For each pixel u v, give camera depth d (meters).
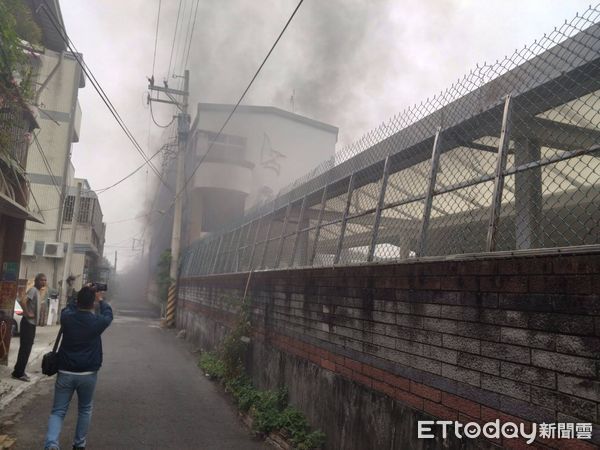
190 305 16.50
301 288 6.11
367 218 5.34
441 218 4.25
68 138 22.41
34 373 8.47
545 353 2.46
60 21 10.02
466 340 3.05
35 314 7.81
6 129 6.68
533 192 3.53
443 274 3.34
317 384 5.36
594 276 2.23
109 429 5.69
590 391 2.20
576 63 3.16
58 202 21.94
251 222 10.34
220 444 5.40
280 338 6.80
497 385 2.76
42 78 22.00
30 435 5.21
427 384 3.41
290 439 5.25
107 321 4.71
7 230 8.76
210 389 8.31
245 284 9.02
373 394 4.14
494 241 3.15
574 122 3.33
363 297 4.46
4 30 5.39
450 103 4.31
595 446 2.14
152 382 8.61
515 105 3.58
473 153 4.09
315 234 6.45
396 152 4.95
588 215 3.20
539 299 2.53
